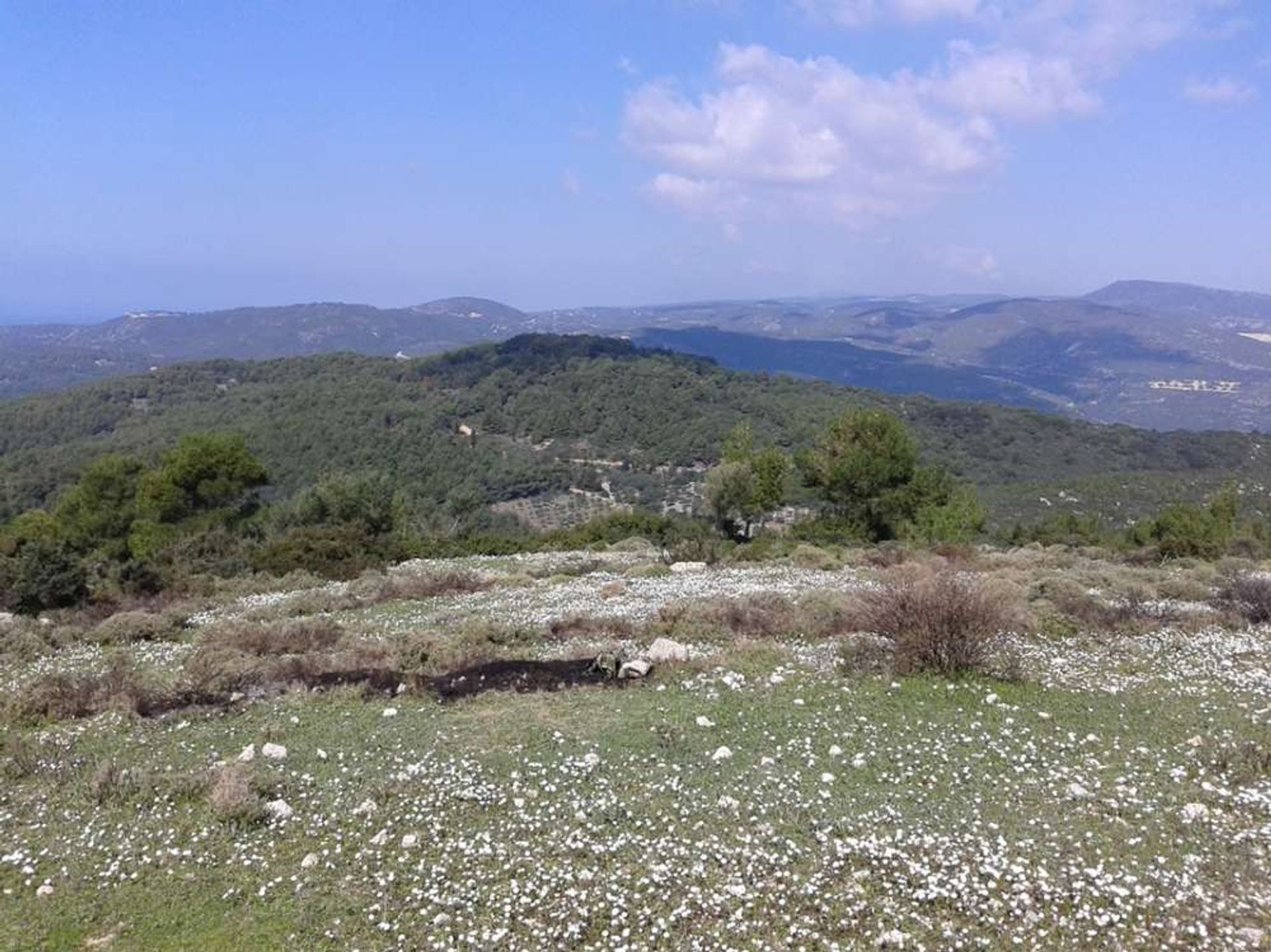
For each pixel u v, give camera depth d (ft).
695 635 72.95
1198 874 32.71
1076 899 31.14
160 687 63.05
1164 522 159.74
